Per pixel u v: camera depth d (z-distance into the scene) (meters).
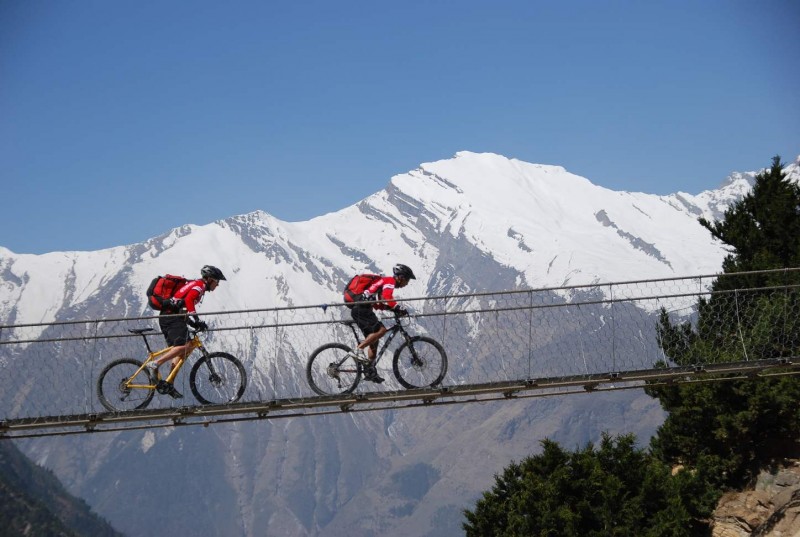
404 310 22.95
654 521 30.34
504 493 34.06
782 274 33.91
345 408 22.83
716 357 27.45
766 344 27.17
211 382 22.22
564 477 31.88
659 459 35.34
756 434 32.56
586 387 24.55
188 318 22.08
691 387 33.38
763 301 27.95
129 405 22.31
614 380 24.52
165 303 21.70
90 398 22.38
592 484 31.34
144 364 21.98
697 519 31.39
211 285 22.19
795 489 29.89
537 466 33.50
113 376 22.39
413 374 22.94
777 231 38.31
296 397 22.53
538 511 31.20
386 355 22.94
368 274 22.61
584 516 31.14
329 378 22.50
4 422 22.28
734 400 32.62
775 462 31.28
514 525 31.42
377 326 22.39
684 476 31.36
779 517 29.44
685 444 34.19
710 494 30.94
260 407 22.27
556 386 24.11
